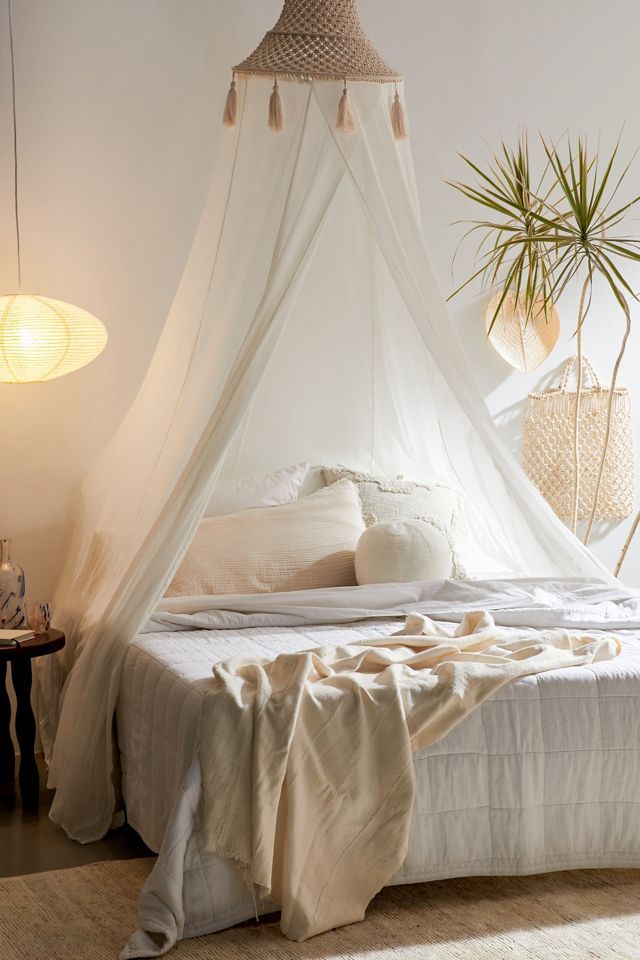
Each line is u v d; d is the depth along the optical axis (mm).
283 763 2367
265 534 3752
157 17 4047
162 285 4090
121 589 3117
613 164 4938
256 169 3283
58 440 3969
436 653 2770
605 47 4891
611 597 3537
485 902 2535
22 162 3869
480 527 4016
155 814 2727
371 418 4230
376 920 2445
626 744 2643
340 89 3262
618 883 2639
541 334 4797
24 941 2352
